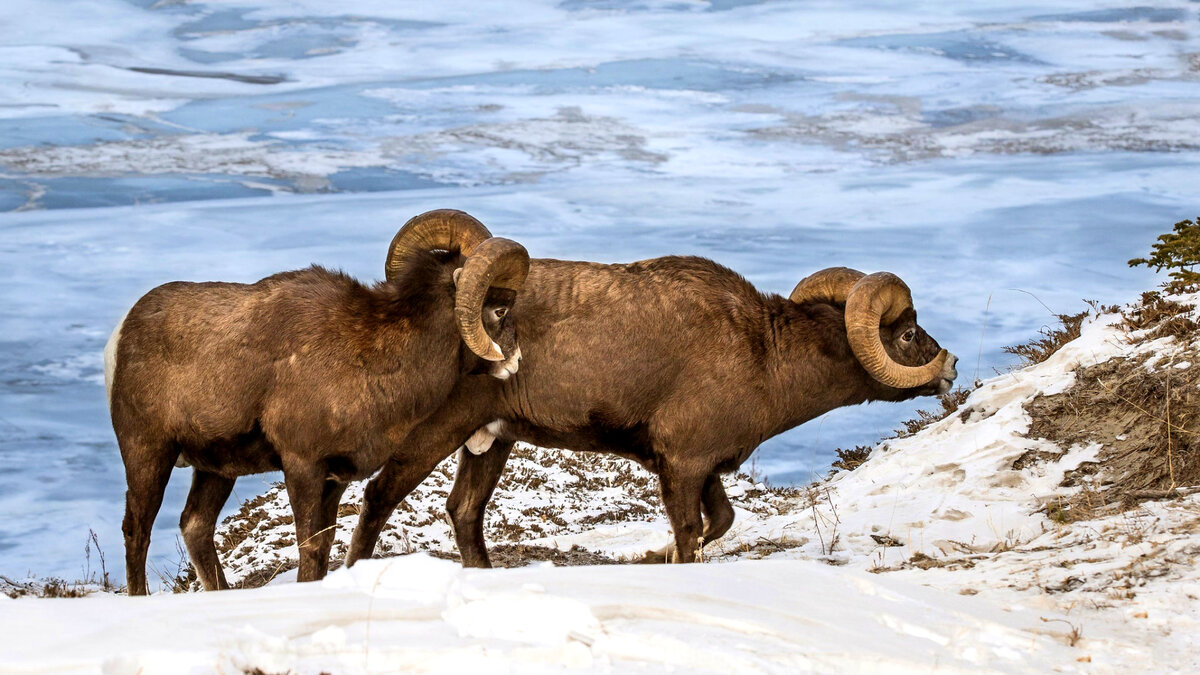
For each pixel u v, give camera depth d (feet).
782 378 111.96
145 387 96.99
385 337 99.40
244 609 61.62
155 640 56.24
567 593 65.72
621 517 158.61
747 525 142.31
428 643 57.21
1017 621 72.49
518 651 56.49
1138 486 114.11
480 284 97.81
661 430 109.81
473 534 118.73
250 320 97.76
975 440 139.13
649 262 111.04
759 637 62.59
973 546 109.60
